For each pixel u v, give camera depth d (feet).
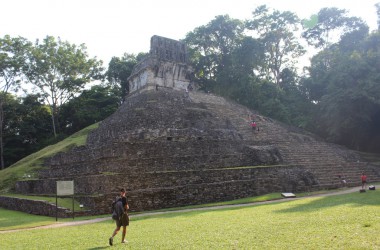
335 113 126.52
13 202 93.97
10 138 187.32
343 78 127.65
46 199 82.07
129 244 37.22
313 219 42.91
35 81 188.75
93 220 62.18
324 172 101.91
